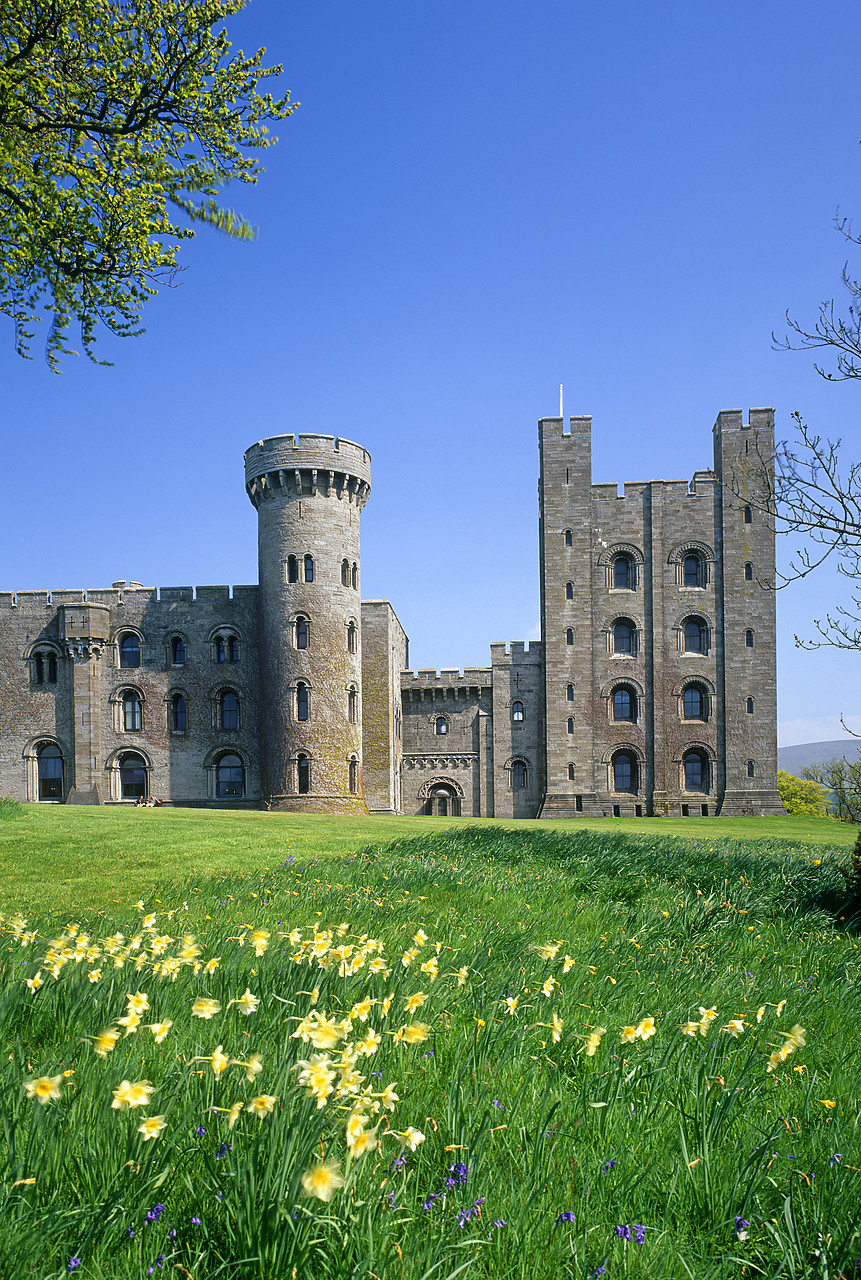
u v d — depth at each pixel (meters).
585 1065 5.32
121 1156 3.76
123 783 55.25
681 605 57.09
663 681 56.56
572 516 58.06
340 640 51.31
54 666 55.94
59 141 16.69
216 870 15.82
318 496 51.69
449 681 59.94
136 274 16.88
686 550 57.44
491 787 59.03
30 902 12.55
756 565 56.69
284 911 10.66
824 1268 3.21
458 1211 3.58
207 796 53.97
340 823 29.55
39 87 15.38
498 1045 5.34
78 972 6.29
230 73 16.42
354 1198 3.49
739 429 57.16
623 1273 3.31
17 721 55.31
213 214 17.03
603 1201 3.77
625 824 42.06
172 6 15.57
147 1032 5.42
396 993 5.90
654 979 7.26
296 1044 5.13
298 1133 3.61
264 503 52.69
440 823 33.34
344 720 50.91
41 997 5.89
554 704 56.88
